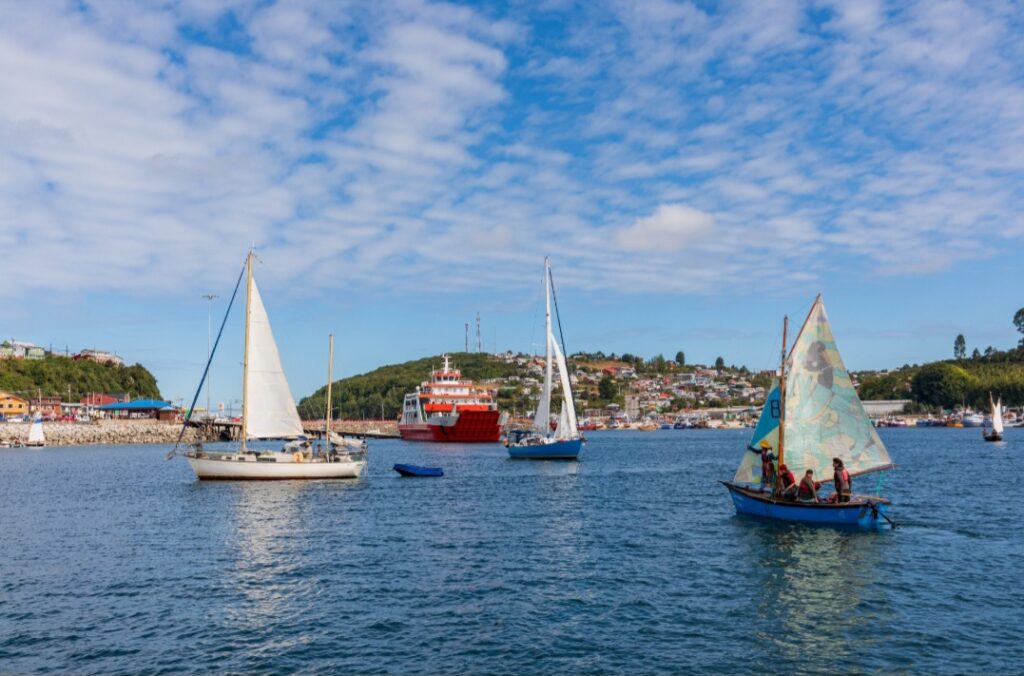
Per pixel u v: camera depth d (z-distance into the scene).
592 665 18.91
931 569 28.62
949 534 35.75
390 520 42.19
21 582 27.27
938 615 22.80
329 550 33.16
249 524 40.69
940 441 151.00
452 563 30.34
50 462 98.06
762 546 33.28
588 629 21.67
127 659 19.33
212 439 167.62
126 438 161.38
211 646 20.30
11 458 108.81
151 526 40.12
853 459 36.81
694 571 28.69
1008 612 23.03
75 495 55.78
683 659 19.30
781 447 38.69
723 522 40.22
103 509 47.44
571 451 95.62
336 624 22.17
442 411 164.12
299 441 68.19
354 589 26.11
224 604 24.27
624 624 22.12
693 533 36.91
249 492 56.81
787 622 22.25
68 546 34.38
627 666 18.84
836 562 29.95
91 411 187.88
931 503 47.09
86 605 24.19
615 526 39.50
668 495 54.38
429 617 22.83
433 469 73.62
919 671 18.42
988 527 37.66
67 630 21.66
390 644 20.44
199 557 31.72
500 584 26.80
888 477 65.25
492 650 19.95
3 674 18.36
